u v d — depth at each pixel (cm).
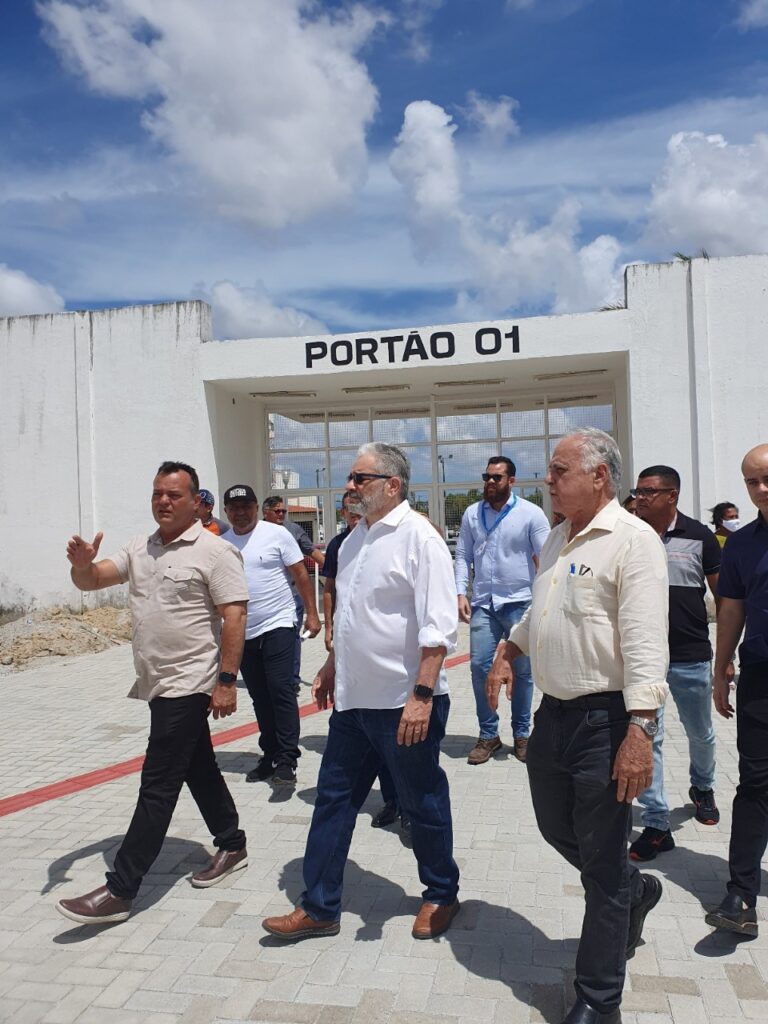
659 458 1229
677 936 331
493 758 578
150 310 1376
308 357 1324
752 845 330
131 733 696
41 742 673
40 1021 285
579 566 279
